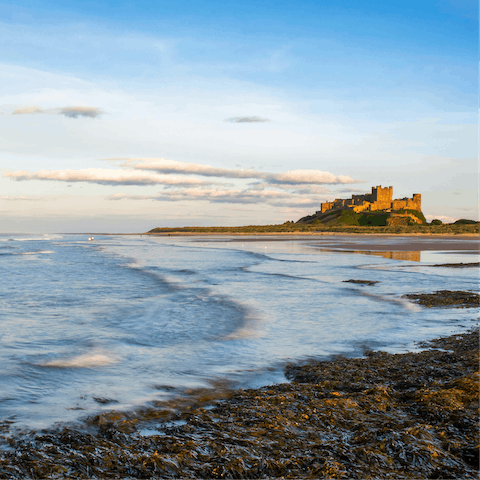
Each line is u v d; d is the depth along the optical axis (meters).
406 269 31.00
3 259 42.22
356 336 11.30
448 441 4.87
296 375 8.14
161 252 56.00
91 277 25.42
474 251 55.91
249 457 4.61
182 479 4.26
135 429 5.65
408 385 7.21
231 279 24.53
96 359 9.13
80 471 4.37
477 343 9.95
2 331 11.67
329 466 4.35
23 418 5.97
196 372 8.30
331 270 30.36
